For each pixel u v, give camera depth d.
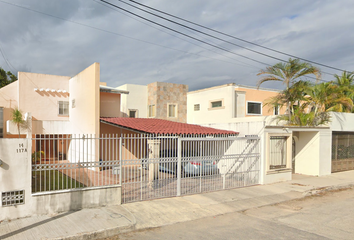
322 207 8.23
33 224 5.87
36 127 17.28
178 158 8.91
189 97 23.14
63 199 6.72
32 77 17.53
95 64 14.25
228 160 11.46
